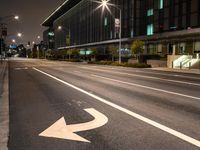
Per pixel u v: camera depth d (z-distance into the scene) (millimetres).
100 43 82875
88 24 93750
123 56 63562
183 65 42156
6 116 8969
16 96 13211
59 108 10164
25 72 31922
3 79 22531
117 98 12414
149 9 58625
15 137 6668
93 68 40938
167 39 53094
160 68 41781
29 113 9359
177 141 6242
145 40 59281
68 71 33312
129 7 66125
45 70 35875
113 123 7883
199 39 45406
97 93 14078
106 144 6074
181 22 48625
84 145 6020
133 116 8758
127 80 21312
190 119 8328
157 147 5848
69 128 7391
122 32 69625
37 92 14562
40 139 6480
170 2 51469
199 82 19766
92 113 9250
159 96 12969
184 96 12930
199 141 6238
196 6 45000
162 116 8742
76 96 13078
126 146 5930
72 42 113000
